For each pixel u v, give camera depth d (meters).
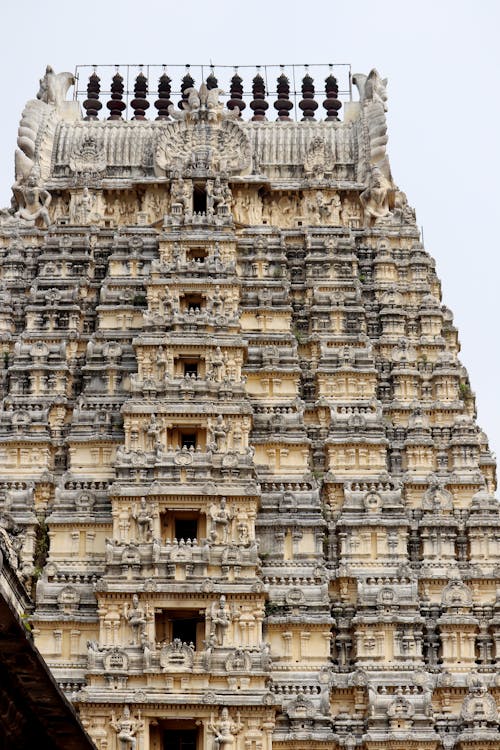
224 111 82.38
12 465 68.25
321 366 71.88
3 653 29.06
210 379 68.25
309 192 80.19
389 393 72.75
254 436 68.25
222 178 78.88
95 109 90.25
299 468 67.88
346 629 63.56
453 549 66.06
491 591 65.31
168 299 72.00
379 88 85.81
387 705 60.44
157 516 63.41
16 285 76.88
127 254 76.12
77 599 62.12
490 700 60.75
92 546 64.38
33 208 80.50
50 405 70.19
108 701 58.34
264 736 58.50
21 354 72.19
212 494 63.66
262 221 79.94
